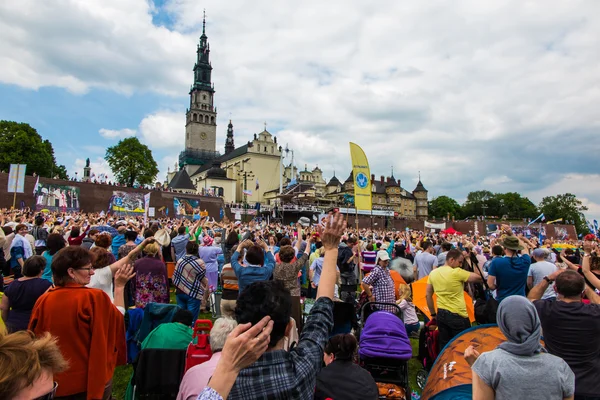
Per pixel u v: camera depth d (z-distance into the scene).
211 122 127.94
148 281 7.88
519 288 6.95
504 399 2.83
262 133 107.50
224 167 114.81
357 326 6.67
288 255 7.56
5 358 1.90
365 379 4.23
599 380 4.12
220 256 13.36
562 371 2.88
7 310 5.15
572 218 136.75
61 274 4.11
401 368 5.59
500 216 154.25
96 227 13.84
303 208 78.88
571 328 4.24
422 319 11.11
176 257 12.09
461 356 4.23
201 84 128.38
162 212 61.56
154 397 4.92
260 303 2.38
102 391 4.01
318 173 130.75
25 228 10.96
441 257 11.06
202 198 68.19
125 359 4.60
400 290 9.02
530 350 2.88
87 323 4.04
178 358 4.99
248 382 2.23
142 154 86.69
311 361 2.41
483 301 7.12
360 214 82.38
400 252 11.13
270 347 2.40
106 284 5.71
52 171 74.56
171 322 5.70
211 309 10.95
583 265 5.97
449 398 3.77
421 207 138.25
